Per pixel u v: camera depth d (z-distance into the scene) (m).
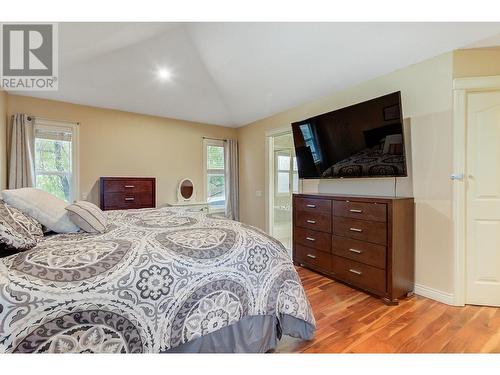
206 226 1.82
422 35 2.21
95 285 1.08
